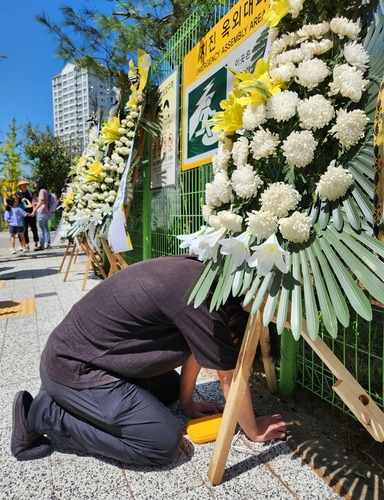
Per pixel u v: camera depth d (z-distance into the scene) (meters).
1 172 28.70
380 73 1.14
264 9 1.96
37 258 9.53
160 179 3.70
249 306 1.46
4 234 21.75
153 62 4.18
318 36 1.27
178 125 3.29
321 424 1.96
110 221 3.77
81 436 1.70
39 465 1.73
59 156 22.06
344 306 1.02
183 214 3.36
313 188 1.21
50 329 3.73
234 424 1.50
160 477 1.62
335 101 1.21
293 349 2.18
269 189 1.20
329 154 1.21
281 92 1.24
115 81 5.98
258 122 1.27
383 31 1.17
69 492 1.55
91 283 5.87
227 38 2.39
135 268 1.77
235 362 1.59
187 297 1.59
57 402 1.74
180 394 2.07
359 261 1.05
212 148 2.64
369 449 1.73
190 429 1.89
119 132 3.70
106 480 1.62
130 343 1.67
